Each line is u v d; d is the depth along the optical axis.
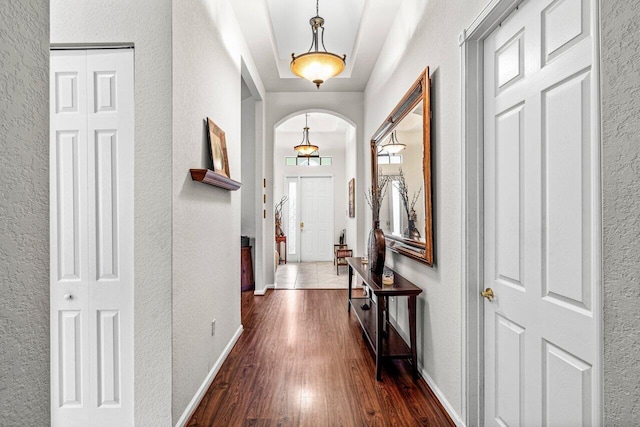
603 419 0.94
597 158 0.96
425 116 2.30
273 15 3.59
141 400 1.80
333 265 8.16
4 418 0.58
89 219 1.84
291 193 8.90
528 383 1.43
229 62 2.92
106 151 1.84
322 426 1.90
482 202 1.79
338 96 5.31
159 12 1.80
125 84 1.83
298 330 3.49
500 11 1.53
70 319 1.85
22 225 0.62
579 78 1.15
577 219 1.16
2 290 0.58
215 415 2.01
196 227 2.15
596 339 0.96
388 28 3.47
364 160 5.23
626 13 0.86
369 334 2.90
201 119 2.24
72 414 1.85
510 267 1.56
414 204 2.64
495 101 1.68
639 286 0.83
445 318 2.09
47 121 0.69
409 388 2.32
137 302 1.80
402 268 3.12
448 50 2.05
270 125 5.38
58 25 1.81
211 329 2.44
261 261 5.08
